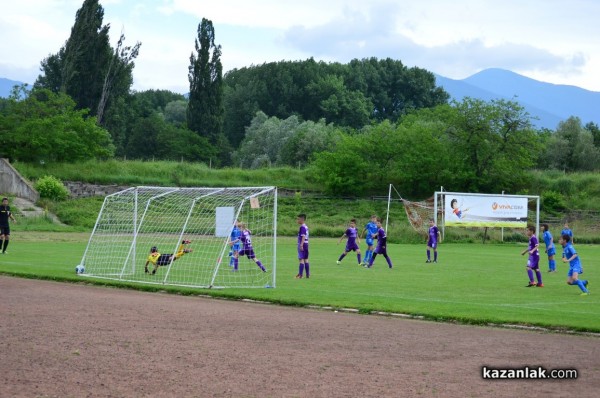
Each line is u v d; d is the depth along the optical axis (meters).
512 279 25.94
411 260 35.22
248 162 100.69
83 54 89.62
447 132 78.44
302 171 80.88
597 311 17.36
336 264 31.61
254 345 11.98
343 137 80.50
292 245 44.84
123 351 11.23
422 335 13.40
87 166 70.44
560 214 71.50
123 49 92.38
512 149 75.94
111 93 91.62
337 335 13.20
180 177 73.81
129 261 29.38
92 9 90.12
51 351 11.10
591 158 93.75
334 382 9.48
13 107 70.56
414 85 141.62
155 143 97.81
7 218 31.95
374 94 140.50
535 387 9.38
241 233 25.95
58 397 8.54
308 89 127.25
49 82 106.00
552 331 14.27
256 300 18.53
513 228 59.78
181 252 25.03
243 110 126.31
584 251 46.72
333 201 72.25
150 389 8.97
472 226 55.22
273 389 9.07
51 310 15.59
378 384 9.40
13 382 9.16
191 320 14.67
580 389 9.30
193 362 10.54
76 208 57.94
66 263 27.83
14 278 22.70
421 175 75.62
